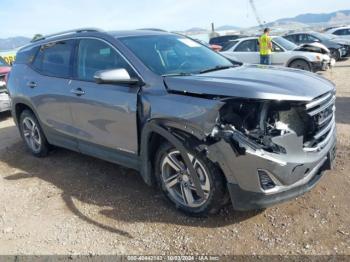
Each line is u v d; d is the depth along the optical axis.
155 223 3.59
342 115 6.99
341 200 3.70
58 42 5.01
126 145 4.00
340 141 5.35
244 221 3.48
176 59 4.16
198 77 3.55
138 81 3.80
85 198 4.22
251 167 3.07
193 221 3.56
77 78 4.55
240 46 13.94
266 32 12.91
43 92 5.00
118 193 4.26
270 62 13.20
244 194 3.18
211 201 3.37
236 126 3.14
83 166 5.16
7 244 3.47
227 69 4.09
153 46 4.23
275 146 3.09
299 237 3.20
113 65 4.12
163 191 3.82
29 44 5.77
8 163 5.57
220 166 3.21
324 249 3.02
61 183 4.68
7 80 5.88
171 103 3.44
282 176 3.10
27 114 5.59
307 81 3.50
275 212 3.58
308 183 3.39
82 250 3.29
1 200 4.34
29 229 3.68
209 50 4.78
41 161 5.52
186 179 3.57
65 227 3.66
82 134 4.57
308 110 3.18
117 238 3.41
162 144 3.66
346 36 23.44
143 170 3.85
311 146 3.29
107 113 4.07
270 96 3.04
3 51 16.30
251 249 3.10
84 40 4.59
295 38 20.20
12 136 7.11
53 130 5.09
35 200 4.28
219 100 3.16
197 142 3.29
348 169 4.36
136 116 3.76
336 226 3.30
